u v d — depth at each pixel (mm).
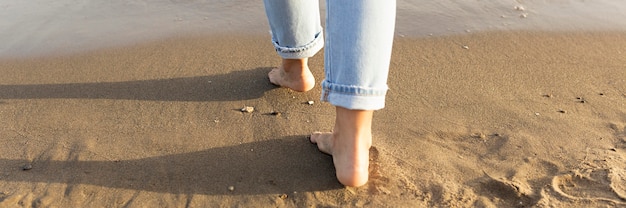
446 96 2174
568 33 2807
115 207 1589
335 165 1682
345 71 1509
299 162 1777
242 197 1625
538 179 1646
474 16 3045
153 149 1859
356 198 1613
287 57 2102
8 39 2799
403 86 2258
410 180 1677
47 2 3305
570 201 1543
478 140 1871
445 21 2975
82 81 2363
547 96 2152
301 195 1628
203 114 2078
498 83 2271
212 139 1912
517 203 1559
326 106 2131
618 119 1967
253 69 2445
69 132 1972
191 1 3309
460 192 1608
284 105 2137
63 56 2613
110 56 2604
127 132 1967
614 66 2412
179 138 1921
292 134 1935
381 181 1676
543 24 2932
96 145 1887
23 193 1641
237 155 1818
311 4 1990
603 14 3059
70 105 2166
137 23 2998
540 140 1850
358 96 1516
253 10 3164
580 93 2170
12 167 1767
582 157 1741
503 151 1798
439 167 1730
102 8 3225
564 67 2408
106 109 2129
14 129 1995
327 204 1591
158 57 2584
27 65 2523
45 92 2271
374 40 1479
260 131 1958
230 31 2879
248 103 2152
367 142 1645
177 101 2178
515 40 2729
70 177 1715
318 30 2102
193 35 2830
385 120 2008
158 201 1610
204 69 2451
